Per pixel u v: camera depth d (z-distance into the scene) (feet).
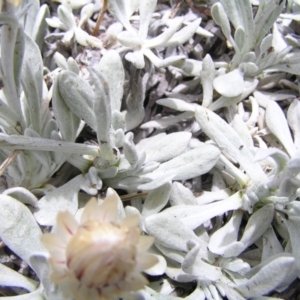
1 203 0.35
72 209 0.38
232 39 0.45
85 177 0.39
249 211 0.40
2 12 0.30
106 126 0.35
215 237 0.39
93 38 0.46
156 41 0.44
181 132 0.41
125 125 0.42
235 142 0.41
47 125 0.38
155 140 0.43
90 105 0.37
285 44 0.48
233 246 0.37
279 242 0.40
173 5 0.51
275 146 0.45
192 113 0.45
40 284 0.36
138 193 0.41
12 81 0.34
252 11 0.48
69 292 0.27
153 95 0.47
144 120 0.46
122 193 0.42
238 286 0.38
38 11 0.44
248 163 0.40
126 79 0.44
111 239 0.24
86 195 0.41
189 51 0.49
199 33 0.47
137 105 0.44
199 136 0.46
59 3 0.50
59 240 0.27
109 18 0.49
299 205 0.39
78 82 0.36
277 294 0.40
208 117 0.41
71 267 0.25
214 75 0.44
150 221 0.37
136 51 0.43
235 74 0.45
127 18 0.44
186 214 0.39
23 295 0.35
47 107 0.40
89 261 0.24
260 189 0.39
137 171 0.39
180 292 0.40
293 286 0.41
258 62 0.47
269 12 0.45
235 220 0.40
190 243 0.35
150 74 0.45
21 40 0.33
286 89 0.48
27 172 0.39
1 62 0.34
